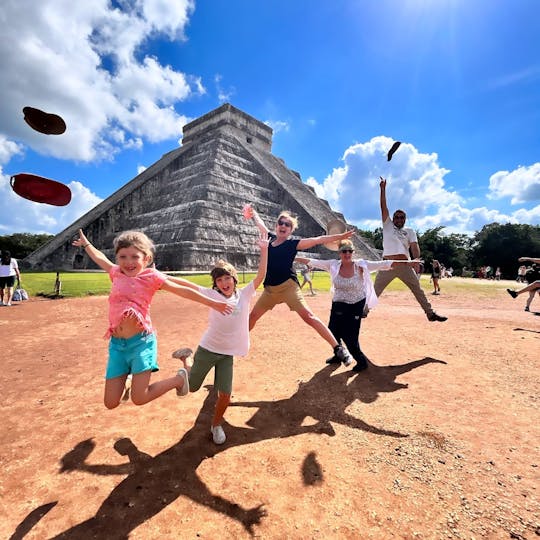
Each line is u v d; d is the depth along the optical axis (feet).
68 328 24.43
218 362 10.01
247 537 6.29
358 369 15.24
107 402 8.73
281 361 16.72
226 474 8.07
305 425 10.41
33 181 10.00
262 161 131.54
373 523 6.59
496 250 194.49
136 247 9.25
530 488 7.52
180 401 12.17
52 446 9.26
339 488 7.56
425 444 9.27
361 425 10.36
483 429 10.05
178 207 89.20
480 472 8.08
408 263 15.70
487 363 16.08
